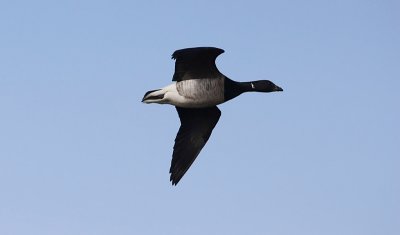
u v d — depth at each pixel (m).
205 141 20.12
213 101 19.33
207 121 20.14
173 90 19.06
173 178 19.81
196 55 18.44
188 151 20.03
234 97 19.72
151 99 19.14
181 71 18.95
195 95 19.11
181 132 20.11
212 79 19.20
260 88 20.95
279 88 21.11
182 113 20.14
